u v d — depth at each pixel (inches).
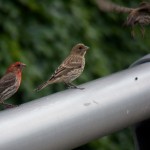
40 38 619.8
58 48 626.8
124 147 640.4
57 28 639.1
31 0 628.4
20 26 613.3
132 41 761.6
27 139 221.5
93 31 692.7
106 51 721.6
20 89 567.2
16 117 224.1
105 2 434.0
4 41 581.6
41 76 591.2
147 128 279.7
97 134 248.8
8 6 610.5
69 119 236.5
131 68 275.7
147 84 266.1
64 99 242.7
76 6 684.1
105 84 257.9
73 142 238.2
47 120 229.6
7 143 216.4
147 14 446.3
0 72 564.4
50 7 650.2
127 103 257.4
